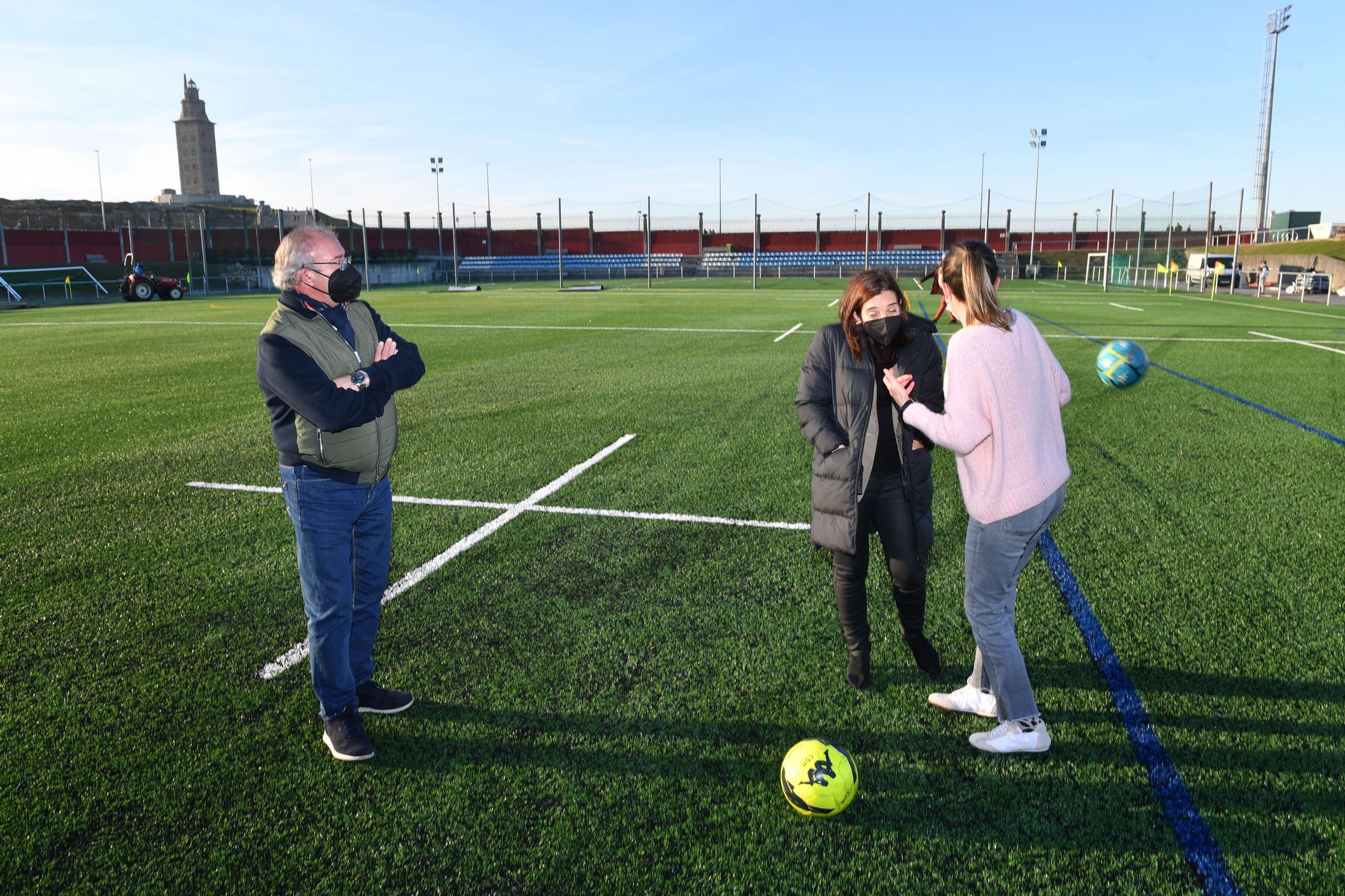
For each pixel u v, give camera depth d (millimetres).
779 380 11164
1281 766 2867
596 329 18703
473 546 5023
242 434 8328
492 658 3682
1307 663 3547
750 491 6113
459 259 73375
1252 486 6121
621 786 2801
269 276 56531
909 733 3090
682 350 14539
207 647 3795
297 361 2703
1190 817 2615
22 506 5906
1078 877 2373
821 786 2551
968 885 2346
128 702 3332
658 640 3830
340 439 2869
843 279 59062
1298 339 15883
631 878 2381
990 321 2686
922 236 77000
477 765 2924
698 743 3041
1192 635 3814
